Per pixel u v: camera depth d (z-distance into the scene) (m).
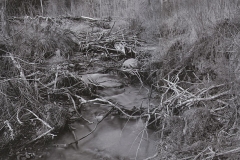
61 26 9.38
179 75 5.68
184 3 8.32
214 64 5.26
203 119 3.93
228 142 3.50
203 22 6.25
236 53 4.89
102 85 6.01
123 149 4.02
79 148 4.05
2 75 5.37
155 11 9.23
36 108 4.49
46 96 5.21
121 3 11.45
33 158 3.82
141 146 4.07
